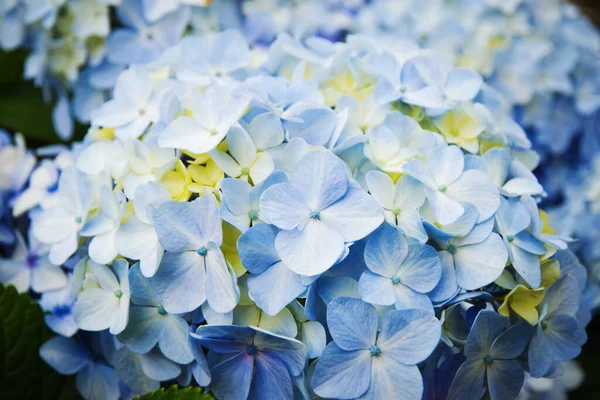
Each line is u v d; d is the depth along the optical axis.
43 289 0.40
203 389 0.37
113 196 0.36
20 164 0.44
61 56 0.50
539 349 0.36
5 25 0.50
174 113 0.36
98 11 0.49
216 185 0.35
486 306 0.36
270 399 0.35
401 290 0.35
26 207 0.42
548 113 0.57
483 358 0.35
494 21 0.56
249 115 0.36
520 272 0.35
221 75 0.40
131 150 0.36
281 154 0.36
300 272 0.33
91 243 0.36
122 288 0.36
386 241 0.34
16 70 0.53
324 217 0.34
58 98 0.53
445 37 0.54
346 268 0.35
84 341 0.40
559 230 0.53
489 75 0.54
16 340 0.39
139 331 0.36
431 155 0.36
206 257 0.35
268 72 0.41
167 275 0.35
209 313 0.34
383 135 0.36
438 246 0.36
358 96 0.39
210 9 0.51
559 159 0.60
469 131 0.39
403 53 0.41
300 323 0.35
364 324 0.34
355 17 0.57
